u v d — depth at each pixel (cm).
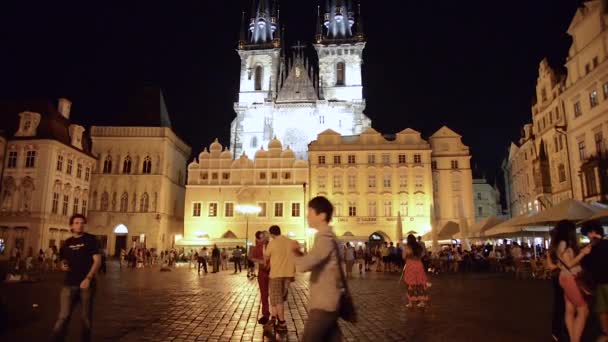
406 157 7262
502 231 3297
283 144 8919
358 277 3362
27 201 5603
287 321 1438
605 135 4259
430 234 4800
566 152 5059
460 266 3781
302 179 7294
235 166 7394
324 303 594
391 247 4100
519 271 3144
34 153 5728
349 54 9538
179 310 1639
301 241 7050
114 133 7525
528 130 6519
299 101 9081
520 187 7256
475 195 11088
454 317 1445
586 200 4406
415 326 1294
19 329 1245
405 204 7125
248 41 10006
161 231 7281
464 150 7438
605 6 4303
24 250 5456
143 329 1263
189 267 5419
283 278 1233
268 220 7181
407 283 1695
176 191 8088
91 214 7231
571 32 4919
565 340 1052
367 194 7156
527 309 1609
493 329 1238
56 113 6384
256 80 9706
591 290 958
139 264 5353
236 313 1570
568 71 5006
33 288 2491
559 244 1013
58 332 935
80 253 977
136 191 7331
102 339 1126
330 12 10188
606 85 4241
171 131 7719
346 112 9006
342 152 7306
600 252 947
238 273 4156
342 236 6825
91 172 6944
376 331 1226
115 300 1938
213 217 7231
